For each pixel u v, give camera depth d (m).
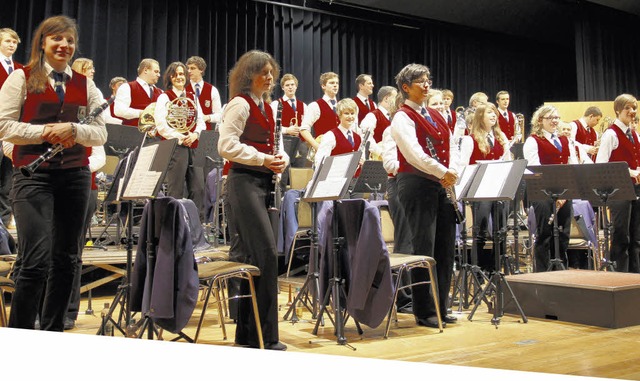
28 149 2.45
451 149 3.64
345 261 3.27
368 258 3.05
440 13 9.59
